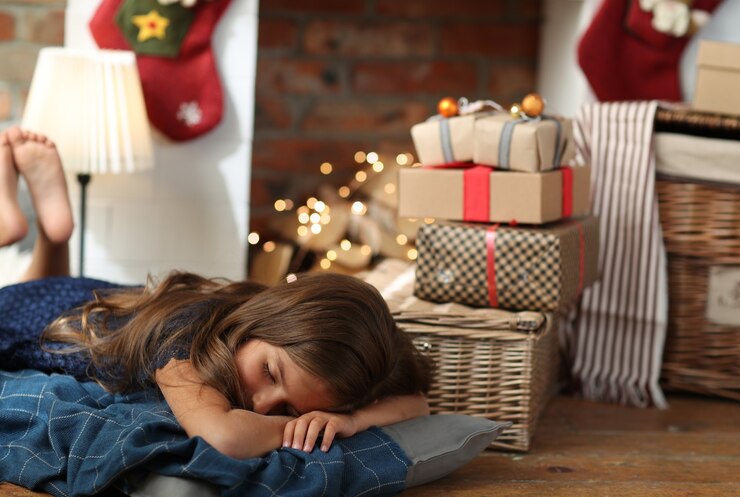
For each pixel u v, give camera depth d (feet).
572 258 5.93
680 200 6.91
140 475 4.25
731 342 6.99
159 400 5.01
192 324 4.90
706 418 6.60
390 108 9.88
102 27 7.70
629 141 6.88
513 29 9.89
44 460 4.56
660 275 6.88
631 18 8.28
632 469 5.41
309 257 9.42
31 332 5.51
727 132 6.91
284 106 9.80
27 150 6.43
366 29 9.78
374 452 4.64
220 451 4.24
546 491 4.97
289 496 4.14
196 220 8.13
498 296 5.71
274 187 9.86
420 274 5.86
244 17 7.92
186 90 7.81
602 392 7.00
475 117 5.72
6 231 6.27
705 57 6.93
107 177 8.04
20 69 7.88
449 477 5.12
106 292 5.78
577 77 8.79
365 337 4.75
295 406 4.68
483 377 5.59
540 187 5.57
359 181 9.74
